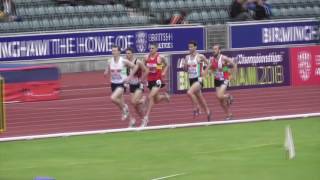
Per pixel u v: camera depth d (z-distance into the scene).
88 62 90.31
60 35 88.06
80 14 97.31
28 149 50.28
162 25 92.38
